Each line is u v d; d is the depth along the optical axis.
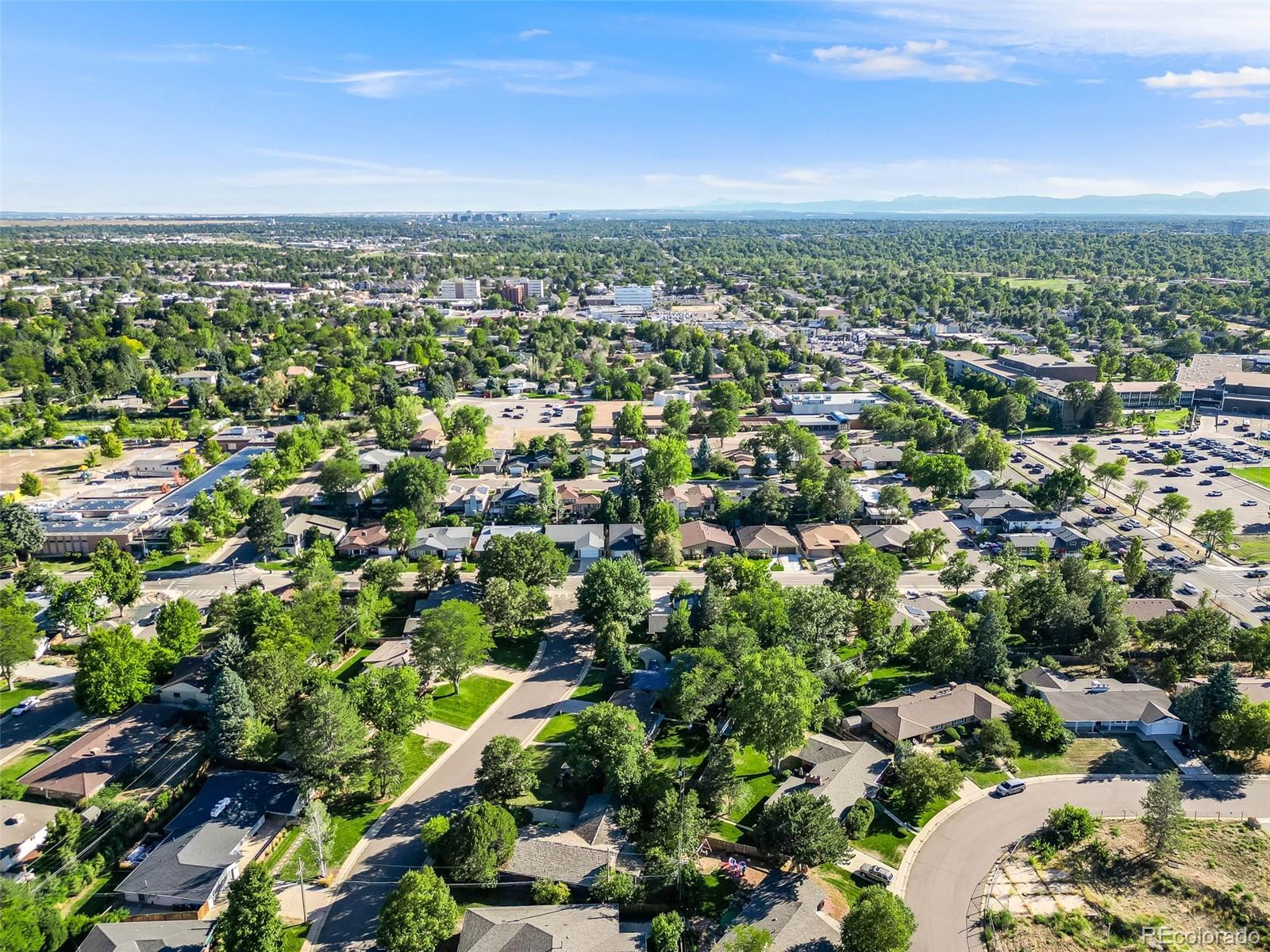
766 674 103.69
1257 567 164.12
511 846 88.00
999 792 100.94
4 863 89.00
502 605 135.62
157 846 91.94
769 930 77.56
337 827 96.38
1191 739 111.44
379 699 108.00
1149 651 132.38
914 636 134.75
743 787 97.94
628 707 116.56
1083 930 80.75
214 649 121.94
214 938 78.56
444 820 90.44
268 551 173.25
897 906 75.50
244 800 98.00
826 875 88.00
